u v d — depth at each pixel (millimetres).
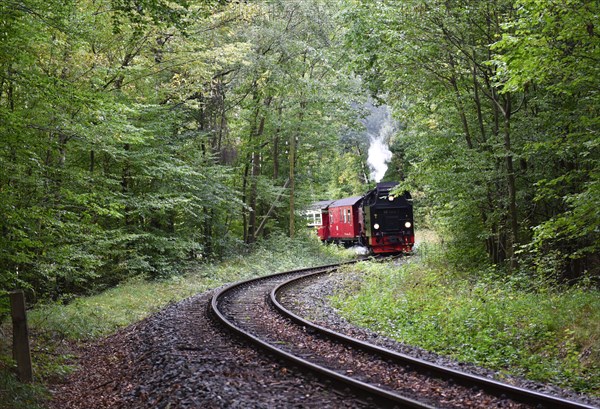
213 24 21938
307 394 7195
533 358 9297
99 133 12672
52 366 9672
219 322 12367
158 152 20891
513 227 16938
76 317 13328
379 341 10531
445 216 20656
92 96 11250
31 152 11172
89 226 12961
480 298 13570
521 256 17625
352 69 20828
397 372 8242
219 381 7594
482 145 17219
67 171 12805
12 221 11055
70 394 8633
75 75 15484
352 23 18781
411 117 21000
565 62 11625
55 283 17047
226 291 17859
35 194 12305
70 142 14625
